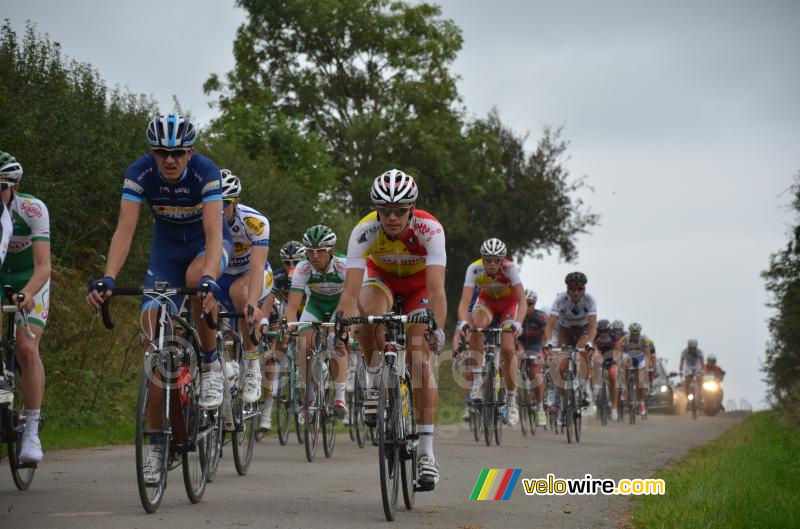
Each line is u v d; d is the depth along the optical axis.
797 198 23.06
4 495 8.41
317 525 7.37
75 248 19.31
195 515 7.62
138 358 18.45
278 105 51.41
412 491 8.54
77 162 18.61
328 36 50.31
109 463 11.00
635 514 8.39
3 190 8.44
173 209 8.52
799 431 18.12
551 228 54.44
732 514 8.29
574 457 13.74
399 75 51.56
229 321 11.36
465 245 53.31
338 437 17.09
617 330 27.38
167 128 8.11
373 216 9.14
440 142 50.66
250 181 25.55
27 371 8.72
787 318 23.19
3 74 18.36
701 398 33.06
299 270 14.44
